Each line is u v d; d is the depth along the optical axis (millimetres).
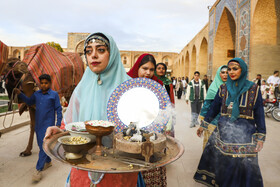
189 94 5652
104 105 1311
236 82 2014
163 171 2131
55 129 1240
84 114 1326
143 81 1186
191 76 22984
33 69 3785
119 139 992
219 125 2090
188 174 2855
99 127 980
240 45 9492
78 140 1030
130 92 1186
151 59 2076
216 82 2965
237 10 9773
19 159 3344
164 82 3129
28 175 2824
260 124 1933
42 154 2711
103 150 1059
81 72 5852
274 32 8289
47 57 4500
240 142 1925
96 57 1248
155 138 996
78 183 1199
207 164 2447
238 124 1954
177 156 928
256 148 1924
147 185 2031
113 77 1344
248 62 8703
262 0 7820
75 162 905
